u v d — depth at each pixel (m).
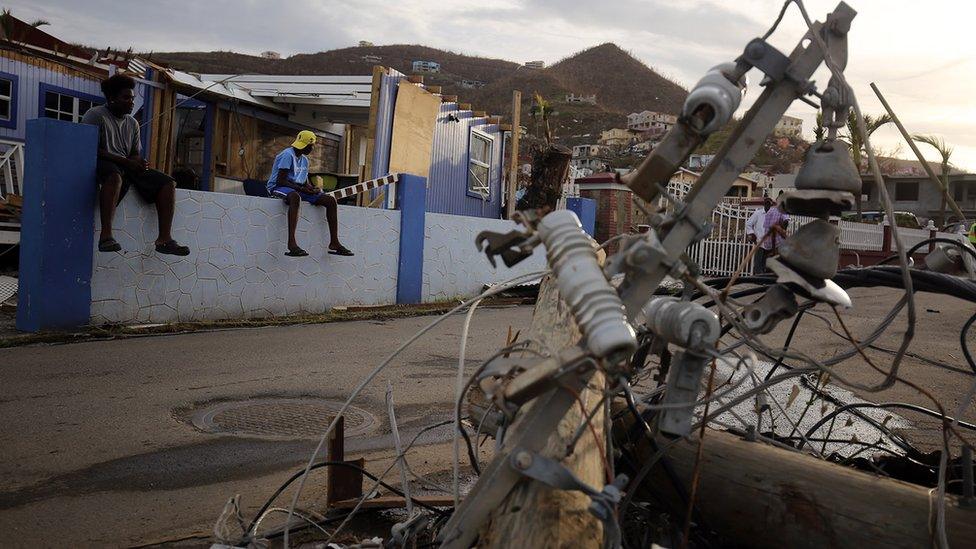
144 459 4.26
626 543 2.45
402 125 13.86
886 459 2.94
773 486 2.33
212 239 9.13
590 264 1.60
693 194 1.85
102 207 7.79
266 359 7.11
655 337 2.06
